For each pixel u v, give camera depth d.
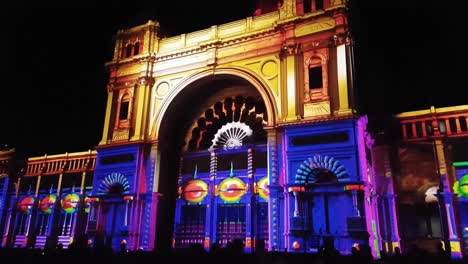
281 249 19.92
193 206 25.94
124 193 25.19
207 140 27.25
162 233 25.22
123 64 28.66
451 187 20.75
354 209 18.67
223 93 27.39
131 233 24.17
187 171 26.92
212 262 10.51
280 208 20.77
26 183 34.09
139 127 26.41
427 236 21.77
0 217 33.28
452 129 22.02
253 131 25.45
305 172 20.47
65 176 32.22
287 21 23.16
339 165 19.78
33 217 31.91
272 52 23.91
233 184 24.69
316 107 21.20
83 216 30.09
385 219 22.28
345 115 20.14
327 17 22.42
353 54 21.86
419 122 23.00
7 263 11.89
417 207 22.52
